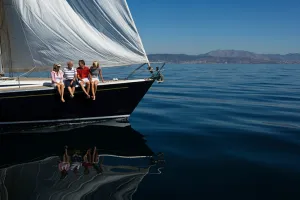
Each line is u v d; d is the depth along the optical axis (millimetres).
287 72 62281
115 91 10391
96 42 9906
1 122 9484
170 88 25109
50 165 6652
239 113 13664
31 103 9453
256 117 12703
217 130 10281
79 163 6805
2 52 9992
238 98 18891
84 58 10016
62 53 9906
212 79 36969
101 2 9750
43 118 9836
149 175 6125
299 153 7699
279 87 26516
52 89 9508
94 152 7637
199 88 25234
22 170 6324
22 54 9953
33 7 9492
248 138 9242
